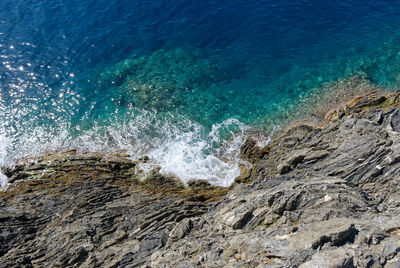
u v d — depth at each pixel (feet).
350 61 115.75
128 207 74.08
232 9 140.56
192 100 107.76
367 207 53.06
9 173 87.30
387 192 59.47
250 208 58.54
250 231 54.39
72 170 86.43
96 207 74.13
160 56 121.90
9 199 78.48
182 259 52.49
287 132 93.71
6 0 143.84
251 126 99.96
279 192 57.93
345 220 48.03
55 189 80.64
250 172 86.22
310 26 130.41
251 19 135.33
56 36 127.44
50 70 115.44
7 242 65.77
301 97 106.32
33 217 71.72
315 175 68.95
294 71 114.62
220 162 90.48
